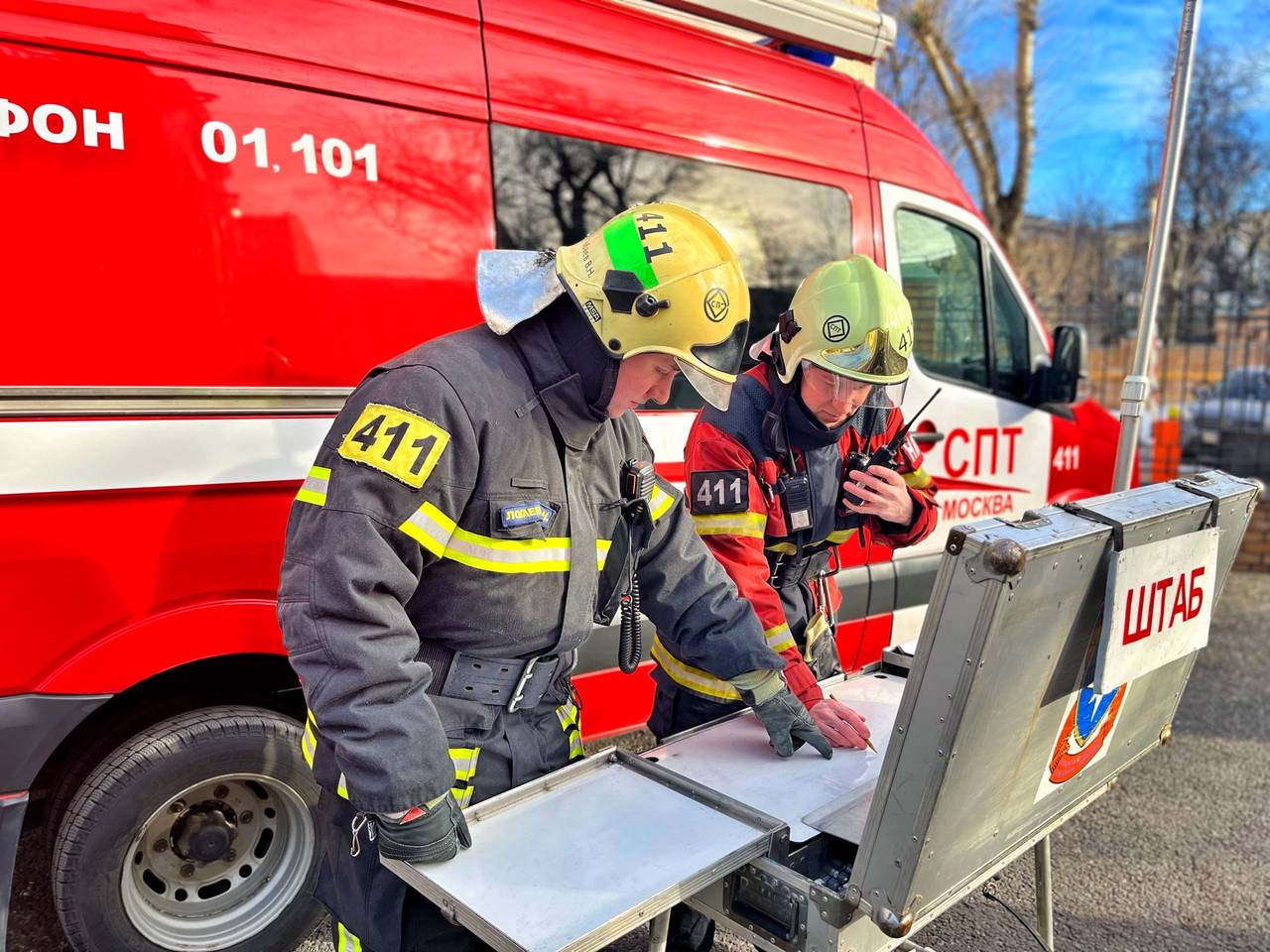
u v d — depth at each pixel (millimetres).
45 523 1827
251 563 2084
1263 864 2945
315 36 2125
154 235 1917
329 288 2158
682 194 2861
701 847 1304
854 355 1706
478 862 1258
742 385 1892
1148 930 2596
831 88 3363
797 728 1634
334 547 1192
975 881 1430
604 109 2664
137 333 1907
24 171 1770
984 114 10875
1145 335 2756
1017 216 10102
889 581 3463
